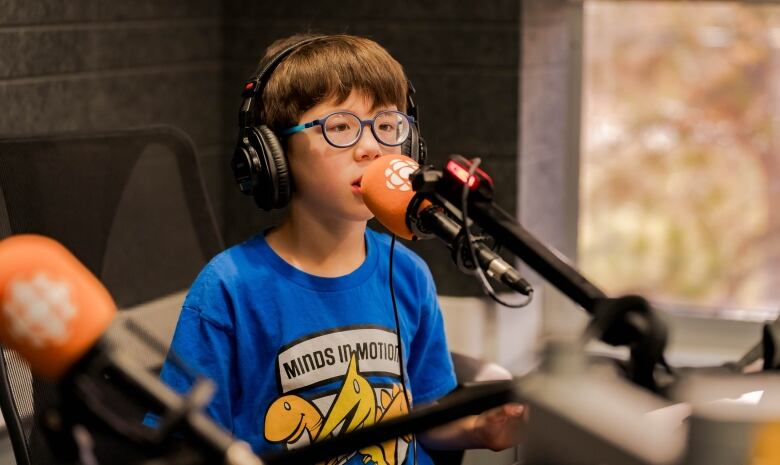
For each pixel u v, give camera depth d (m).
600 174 2.74
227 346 1.26
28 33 2.09
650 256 2.72
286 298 1.29
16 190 1.42
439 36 2.52
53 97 2.17
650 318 0.78
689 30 2.60
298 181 1.28
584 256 2.79
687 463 0.73
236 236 2.72
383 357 1.33
